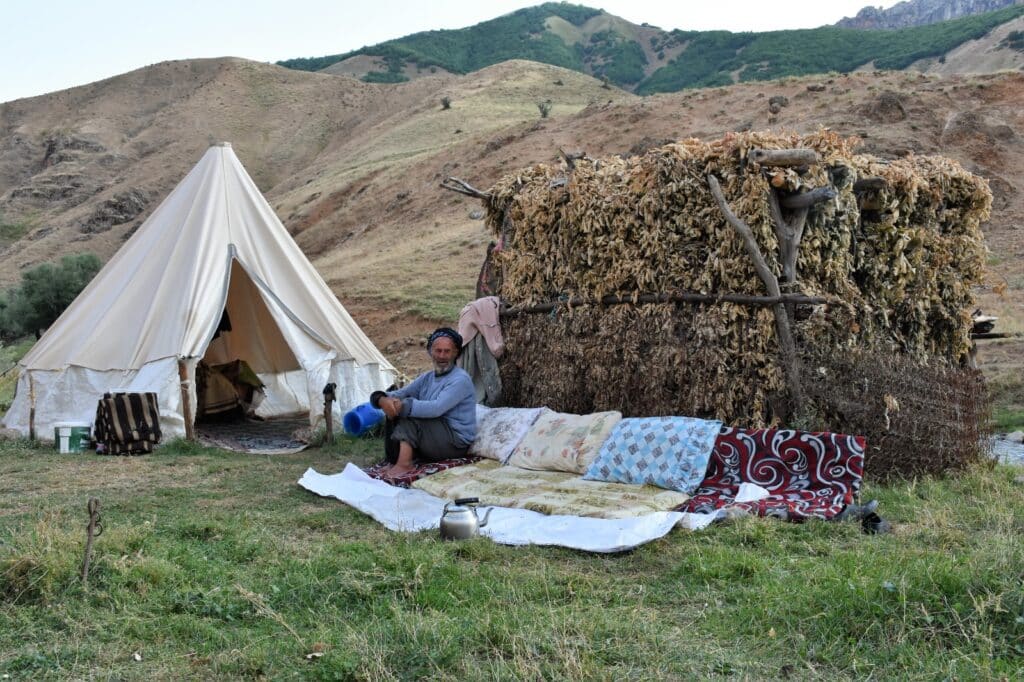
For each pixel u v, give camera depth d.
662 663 3.60
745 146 7.32
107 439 9.31
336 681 3.46
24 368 10.63
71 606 4.21
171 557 4.99
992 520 5.64
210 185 11.20
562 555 5.27
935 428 7.04
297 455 9.33
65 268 38.69
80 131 91.62
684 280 7.72
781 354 7.26
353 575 4.61
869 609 3.86
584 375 8.43
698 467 6.55
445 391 7.79
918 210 8.28
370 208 42.00
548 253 8.91
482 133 48.69
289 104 93.31
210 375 12.02
